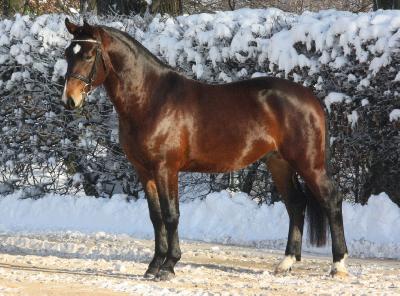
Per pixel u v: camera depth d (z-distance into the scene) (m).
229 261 14.03
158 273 11.54
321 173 12.31
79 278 11.48
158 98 11.70
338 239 12.20
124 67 11.63
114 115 20.41
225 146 12.03
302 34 17.16
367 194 17.58
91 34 11.48
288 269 12.53
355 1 37.44
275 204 17.89
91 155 20.73
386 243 15.45
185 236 17.66
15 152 21.30
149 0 23.47
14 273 11.89
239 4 38.31
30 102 20.92
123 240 16.72
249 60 18.12
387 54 16.06
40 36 20.58
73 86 11.40
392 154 16.78
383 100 16.45
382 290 10.82
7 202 21.19
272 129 12.27
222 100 12.10
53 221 20.06
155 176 11.69
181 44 18.92
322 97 17.11
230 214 18.06
